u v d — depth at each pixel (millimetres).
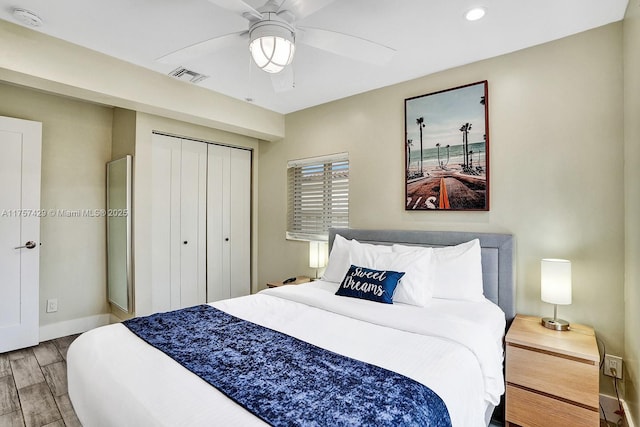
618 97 2105
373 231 3143
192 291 3732
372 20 2072
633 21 1799
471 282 2377
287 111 3957
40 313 3314
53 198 3395
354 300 2334
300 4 1512
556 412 1846
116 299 3480
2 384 2494
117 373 1342
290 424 1020
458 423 1238
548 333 2051
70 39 2350
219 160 4016
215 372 1352
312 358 1482
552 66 2328
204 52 1832
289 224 4078
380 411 1084
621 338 2078
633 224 1848
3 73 2201
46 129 3344
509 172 2498
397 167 3092
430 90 2889
